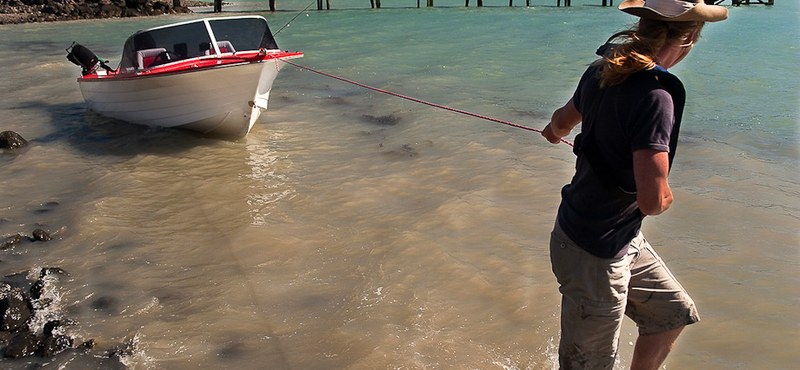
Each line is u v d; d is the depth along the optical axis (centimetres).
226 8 3925
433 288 489
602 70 255
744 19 2503
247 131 946
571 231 271
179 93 907
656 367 300
